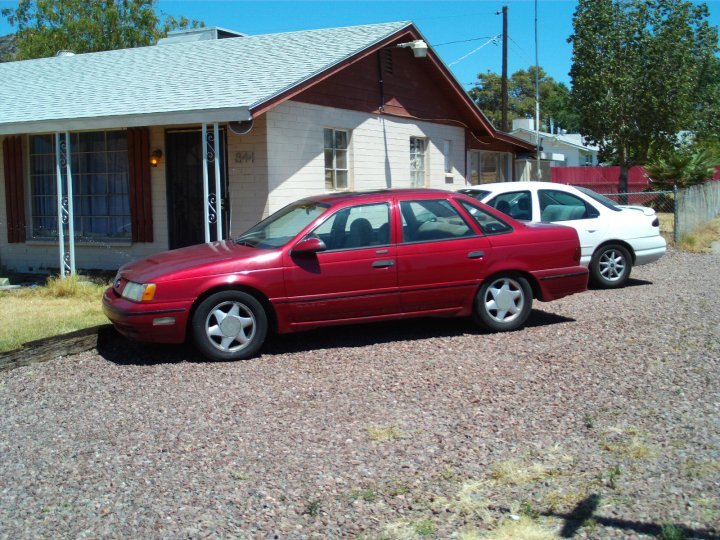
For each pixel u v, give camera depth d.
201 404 6.10
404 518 4.14
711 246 17.77
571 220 11.25
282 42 14.67
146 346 8.07
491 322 8.25
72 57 16.47
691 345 7.50
